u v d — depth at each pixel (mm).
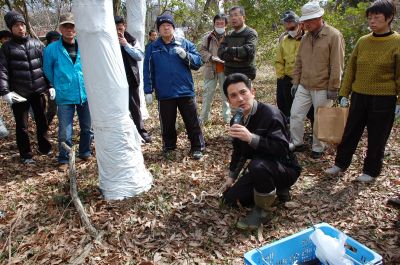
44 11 14289
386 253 3000
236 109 3418
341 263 2506
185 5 12273
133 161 4055
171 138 5391
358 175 4434
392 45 3783
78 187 4301
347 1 10477
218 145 5711
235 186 3713
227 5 11266
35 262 3023
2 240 3357
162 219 3615
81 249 3166
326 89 4754
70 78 4852
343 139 4312
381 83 3893
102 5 3666
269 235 3332
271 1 10297
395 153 5039
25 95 5117
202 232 3398
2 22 12422
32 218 3719
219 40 6461
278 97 6098
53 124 7328
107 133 3887
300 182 4309
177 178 4496
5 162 5367
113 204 3885
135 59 5629
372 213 3607
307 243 2840
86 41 3691
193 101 5184
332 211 3682
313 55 4727
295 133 5176
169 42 5023
